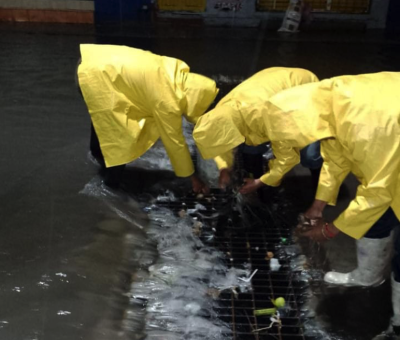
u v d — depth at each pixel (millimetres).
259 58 5297
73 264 2221
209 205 2762
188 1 6359
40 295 2037
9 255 2236
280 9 6344
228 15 6371
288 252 2441
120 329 1938
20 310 1954
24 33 5609
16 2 5953
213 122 2227
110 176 2781
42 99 3930
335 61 5293
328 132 1874
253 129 2301
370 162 1725
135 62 2529
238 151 2643
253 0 6355
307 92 1958
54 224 2469
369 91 1790
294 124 1913
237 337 1949
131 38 5699
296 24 6164
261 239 2533
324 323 2031
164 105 2463
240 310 2080
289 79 2525
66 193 2723
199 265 2312
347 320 2049
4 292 2031
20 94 4004
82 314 1973
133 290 2143
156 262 2320
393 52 5629
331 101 1889
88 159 3062
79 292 2078
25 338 1834
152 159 3189
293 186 2965
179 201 2789
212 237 2527
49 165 2980
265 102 2031
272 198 2848
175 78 2535
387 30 6336
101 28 5945
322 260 2387
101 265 2246
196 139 2242
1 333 1842
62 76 4426
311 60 5297
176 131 2502
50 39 5461
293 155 2162
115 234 2455
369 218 1772
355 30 6316
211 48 5543
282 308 2100
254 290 2195
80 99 3965
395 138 1697
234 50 5512
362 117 1746
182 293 2139
